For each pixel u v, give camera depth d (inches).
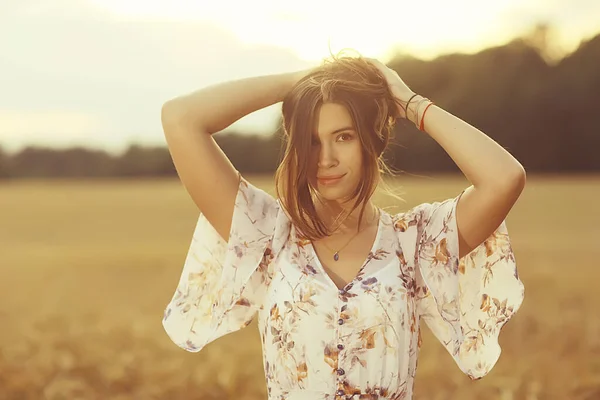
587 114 2709.2
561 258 794.8
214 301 123.6
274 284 118.1
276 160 123.6
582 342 366.0
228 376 302.0
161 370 320.2
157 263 836.0
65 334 420.5
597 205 1638.8
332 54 120.2
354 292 114.1
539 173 2746.1
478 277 123.3
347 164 113.3
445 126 116.0
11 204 2073.1
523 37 2711.6
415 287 121.1
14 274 789.9
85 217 1681.8
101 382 321.1
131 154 3772.1
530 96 2716.5
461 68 2674.7
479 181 114.0
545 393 284.8
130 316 485.1
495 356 121.5
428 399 287.3
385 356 114.3
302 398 114.9
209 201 119.8
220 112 117.6
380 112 115.7
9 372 330.3
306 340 114.0
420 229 121.4
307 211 116.0
